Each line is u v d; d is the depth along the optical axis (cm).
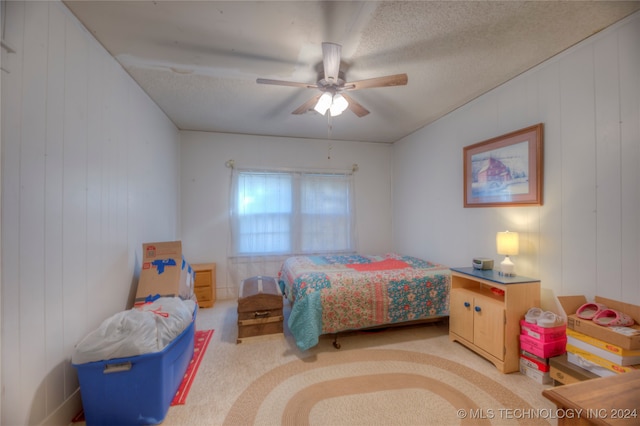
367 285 250
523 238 235
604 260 180
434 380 192
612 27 175
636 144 165
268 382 190
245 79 243
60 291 149
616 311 169
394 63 218
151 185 280
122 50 199
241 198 395
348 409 163
